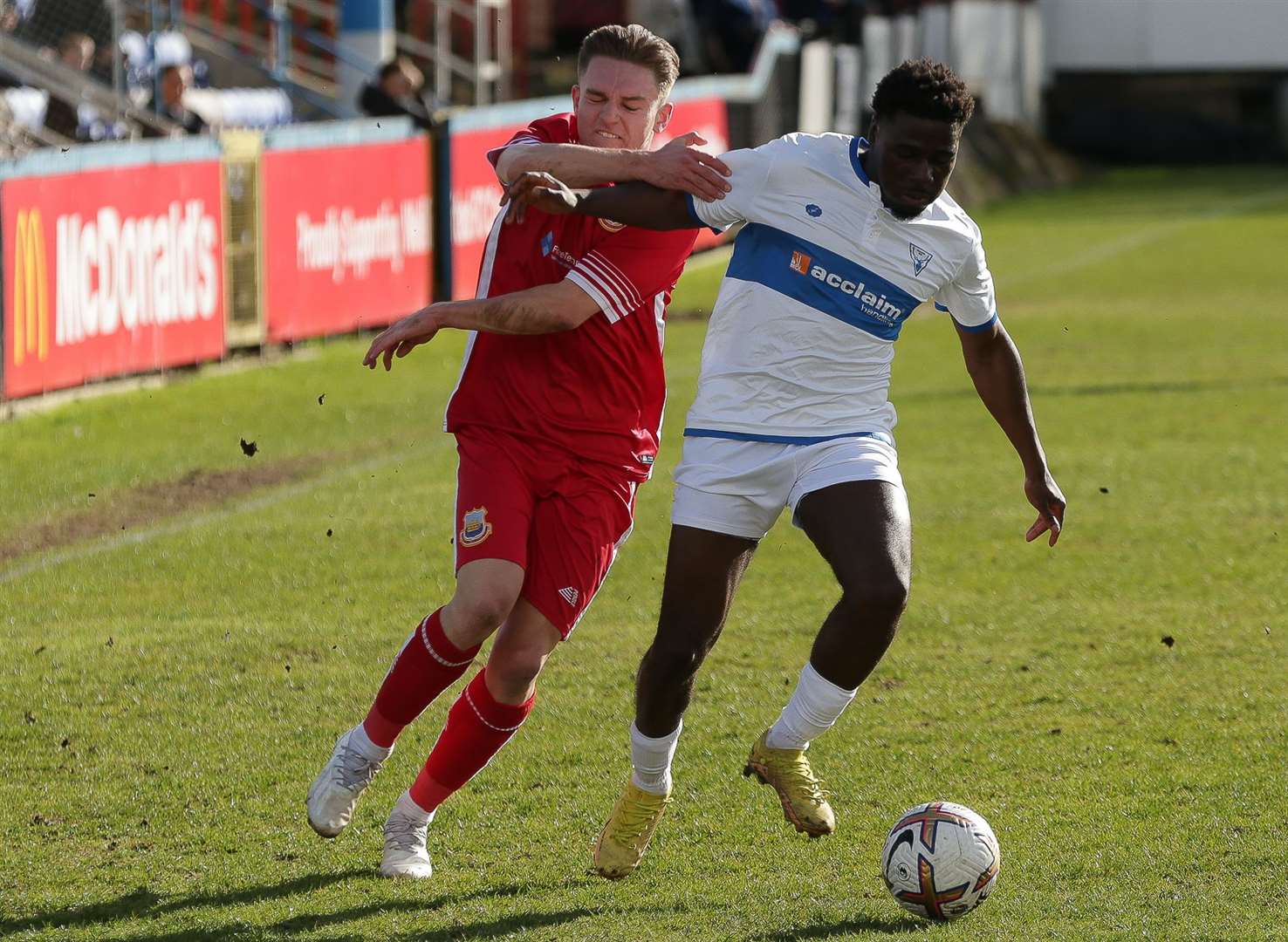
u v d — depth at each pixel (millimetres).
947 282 13750
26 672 19578
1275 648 20734
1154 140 124562
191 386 39469
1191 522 27828
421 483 30859
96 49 55531
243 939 12344
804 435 13531
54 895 13234
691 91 70188
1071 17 123250
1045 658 20453
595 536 13828
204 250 41062
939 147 12820
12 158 34062
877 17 104812
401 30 75938
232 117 61156
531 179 12656
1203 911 12859
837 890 13484
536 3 96750
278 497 29469
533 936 12406
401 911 12930
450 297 52000
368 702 18562
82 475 30422
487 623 13078
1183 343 49438
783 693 19109
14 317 34531
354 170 47188
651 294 13688
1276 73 122812
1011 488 30594
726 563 13617
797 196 13297
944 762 16734
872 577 12883
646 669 13453
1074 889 13414
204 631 21422
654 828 13719
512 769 16531
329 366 43156
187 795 15672
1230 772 16344
